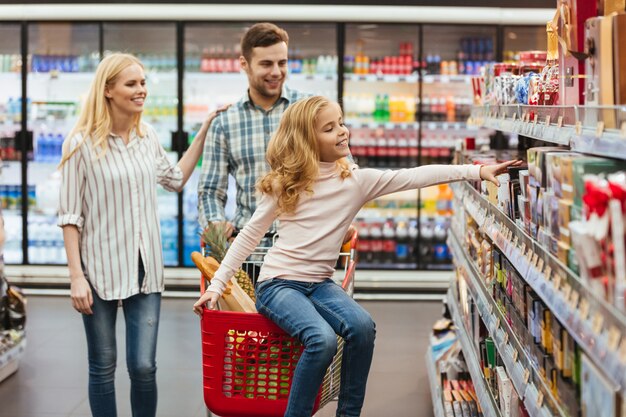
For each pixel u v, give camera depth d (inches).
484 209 137.2
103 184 135.4
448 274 298.4
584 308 68.2
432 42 316.5
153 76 311.4
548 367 88.4
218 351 112.7
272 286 112.5
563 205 78.5
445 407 161.9
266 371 112.5
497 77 150.9
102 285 136.2
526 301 101.7
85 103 137.3
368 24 296.8
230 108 154.2
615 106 72.2
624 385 57.1
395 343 237.1
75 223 134.8
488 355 131.0
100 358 138.0
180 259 301.6
